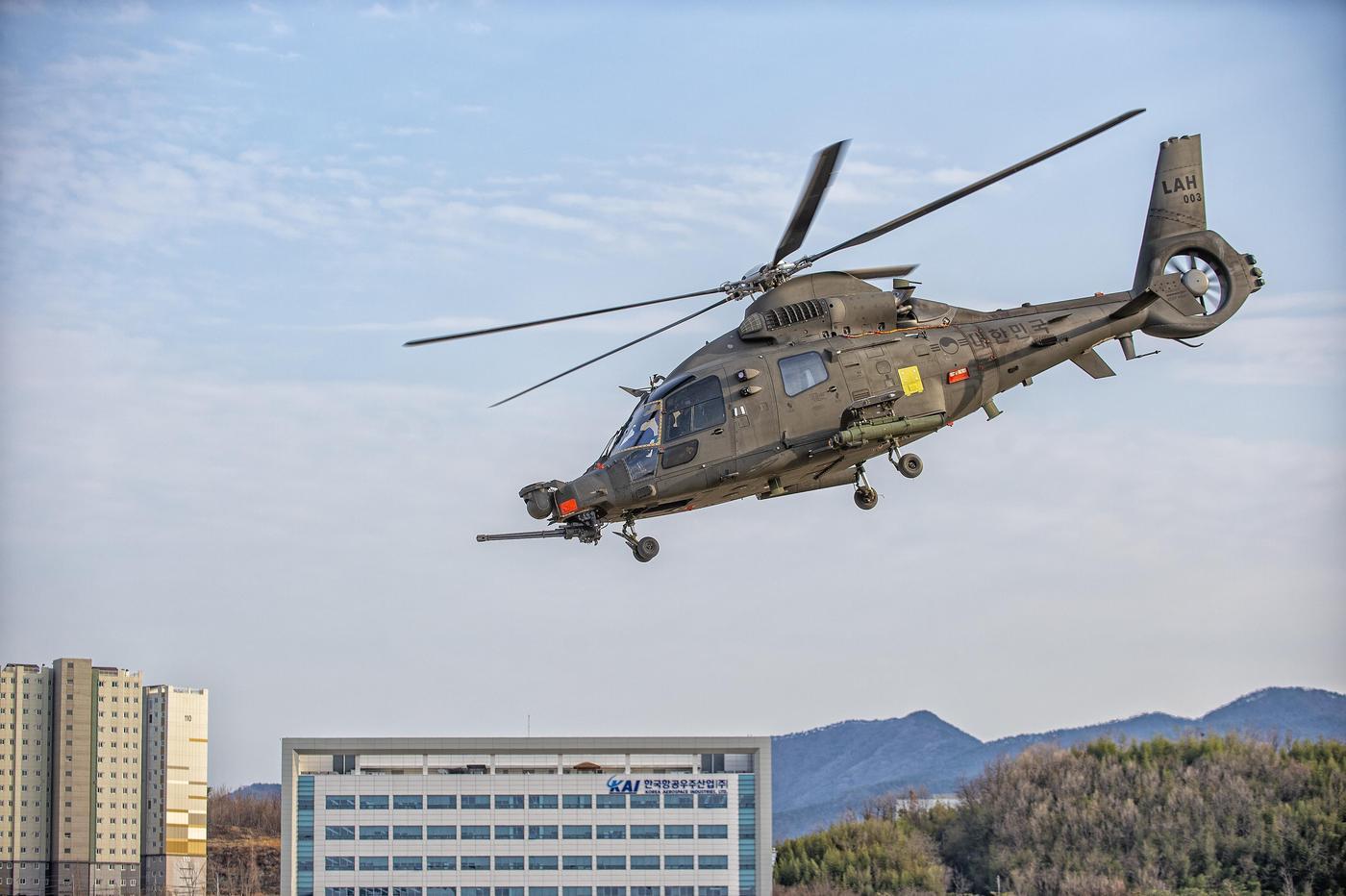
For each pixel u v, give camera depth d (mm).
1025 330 36375
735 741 119188
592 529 32844
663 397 33375
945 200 31125
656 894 115000
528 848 114375
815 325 34531
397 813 114375
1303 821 144375
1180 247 39125
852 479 35312
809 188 30797
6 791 143500
